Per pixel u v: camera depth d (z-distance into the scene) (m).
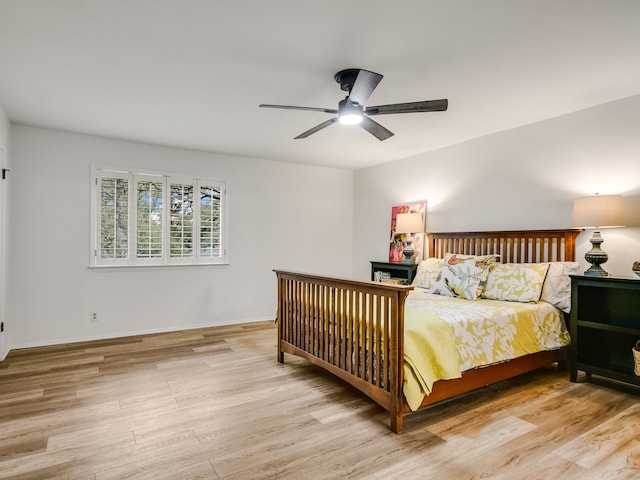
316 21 2.05
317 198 5.91
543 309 3.11
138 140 4.43
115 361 3.54
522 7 1.92
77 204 4.19
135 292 4.53
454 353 2.45
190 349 3.95
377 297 2.39
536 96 3.12
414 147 4.75
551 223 3.65
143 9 1.94
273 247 5.52
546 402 2.68
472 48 2.34
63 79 2.79
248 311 5.31
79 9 1.93
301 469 1.87
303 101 3.22
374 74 2.16
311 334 3.15
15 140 3.88
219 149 4.86
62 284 4.12
